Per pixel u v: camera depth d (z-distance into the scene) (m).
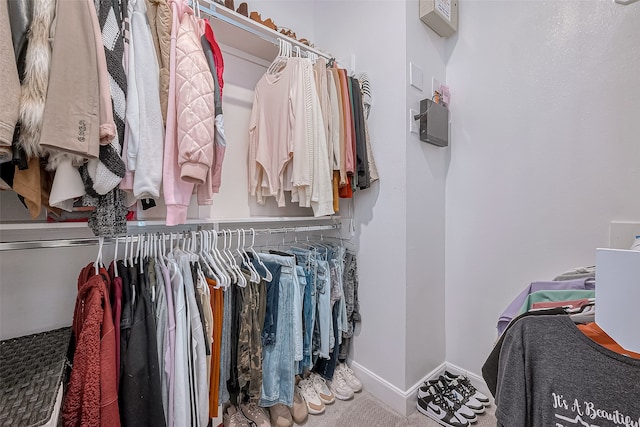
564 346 0.62
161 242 1.09
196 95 0.89
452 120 1.70
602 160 1.18
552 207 1.32
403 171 1.44
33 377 0.75
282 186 1.41
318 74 1.40
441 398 1.44
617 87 1.15
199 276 1.04
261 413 1.32
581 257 1.24
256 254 1.33
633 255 0.49
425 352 1.57
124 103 0.81
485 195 1.55
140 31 0.87
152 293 0.91
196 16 1.12
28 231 1.05
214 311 1.09
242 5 1.41
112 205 0.84
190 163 0.89
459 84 1.66
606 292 0.52
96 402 0.72
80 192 0.76
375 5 1.56
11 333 1.01
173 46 0.91
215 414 1.08
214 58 1.05
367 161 1.51
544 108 1.34
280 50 1.42
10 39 0.61
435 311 1.65
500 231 1.50
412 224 1.48
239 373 1.16
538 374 0.64
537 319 0.66
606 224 1.17
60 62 0.66
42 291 1.07
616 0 1.12
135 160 0.85
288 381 1.28
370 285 1.61
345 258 1.66
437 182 1.67
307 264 1.44
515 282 1.45
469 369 1.63
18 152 0.64
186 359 0.93
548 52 1.33
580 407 0.58
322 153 1.34
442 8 1.51
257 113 1.48
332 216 1.72
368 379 1.60
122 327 0.83
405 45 1.43
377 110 1.56
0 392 0.68
